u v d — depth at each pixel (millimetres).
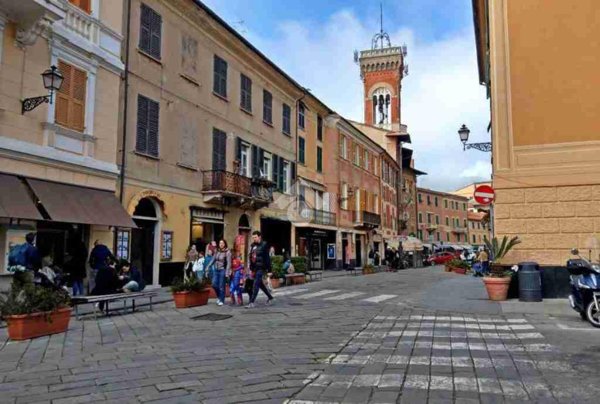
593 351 6867
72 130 14359
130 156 17156
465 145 18141
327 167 37312
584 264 9391
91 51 15047
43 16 12781
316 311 11445
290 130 31000
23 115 12852
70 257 14375
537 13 13781
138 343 7906
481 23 20344
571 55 13383
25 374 6098
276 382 5508
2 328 9633
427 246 64750
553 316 10086
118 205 15797
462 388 5211
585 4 13422
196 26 21266
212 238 22375
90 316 10977
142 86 17906
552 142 13266
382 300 13750
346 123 39406
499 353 6840
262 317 10547
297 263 21453
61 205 13359
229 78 23906
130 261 16922
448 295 14398
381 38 62125
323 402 4812
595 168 12797
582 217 12773
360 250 43219
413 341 7777
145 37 18172
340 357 6711
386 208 51812
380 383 5426
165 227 18922
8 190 12102
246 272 13945
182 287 12328
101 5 15789
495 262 13305
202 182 21406
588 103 13102
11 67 12586
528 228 13203
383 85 59906
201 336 8414
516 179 13430
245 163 25594
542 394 4988
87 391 5289
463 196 93312
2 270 12031
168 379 5676
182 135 20125
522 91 13664
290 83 30156
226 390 5223
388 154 52250
